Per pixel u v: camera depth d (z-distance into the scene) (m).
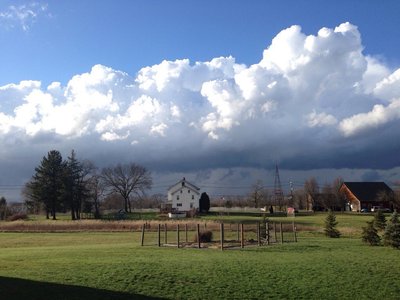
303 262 26.81
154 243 42.22
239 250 34.50
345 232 58.25
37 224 70.25
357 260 28.12
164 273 21.91
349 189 147.38
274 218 97.06
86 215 129.88
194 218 103.19
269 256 29.97
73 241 49.06
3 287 17.72
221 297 18.52
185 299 18.08
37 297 16.83
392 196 136.75
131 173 152.00
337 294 19.48
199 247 36.25
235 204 169.00
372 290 20.22
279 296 18.92
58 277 20.12
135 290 18.83
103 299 17.34
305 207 156.00
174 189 147.38
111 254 29.64
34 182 124.12
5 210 117.25
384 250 35.12
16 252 31.42
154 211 155.25
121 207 157.38
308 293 19.47
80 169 127.38
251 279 21.44
